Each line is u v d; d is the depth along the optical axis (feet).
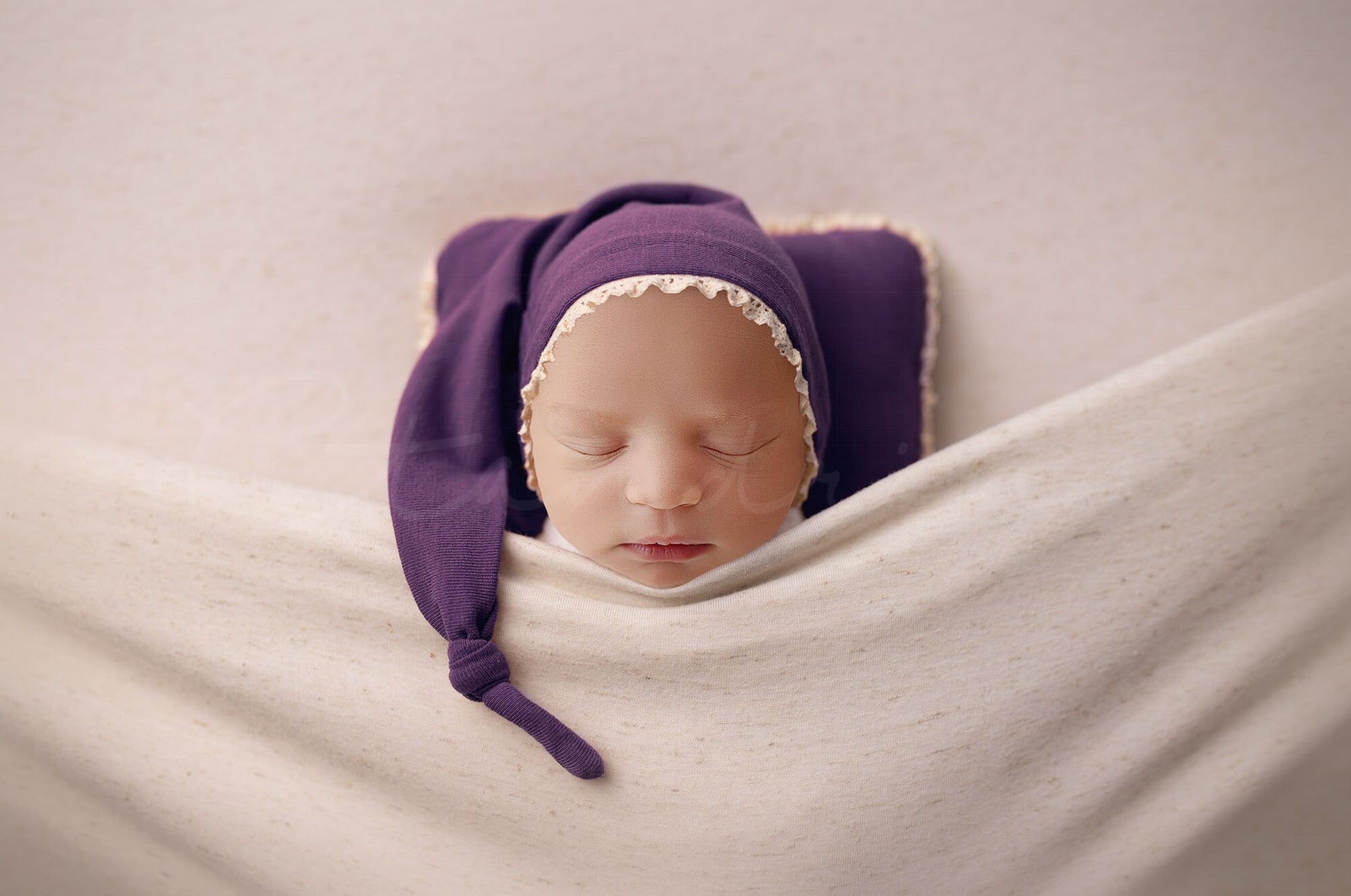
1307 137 2.96
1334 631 2.16
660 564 2.07
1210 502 2.14
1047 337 3.10
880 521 2.11
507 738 2.03
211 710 2.26
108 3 2.98
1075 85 2.98
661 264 1.94
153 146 3.07
